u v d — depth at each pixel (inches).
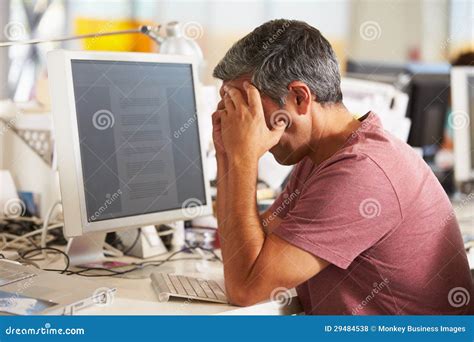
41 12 169.0
